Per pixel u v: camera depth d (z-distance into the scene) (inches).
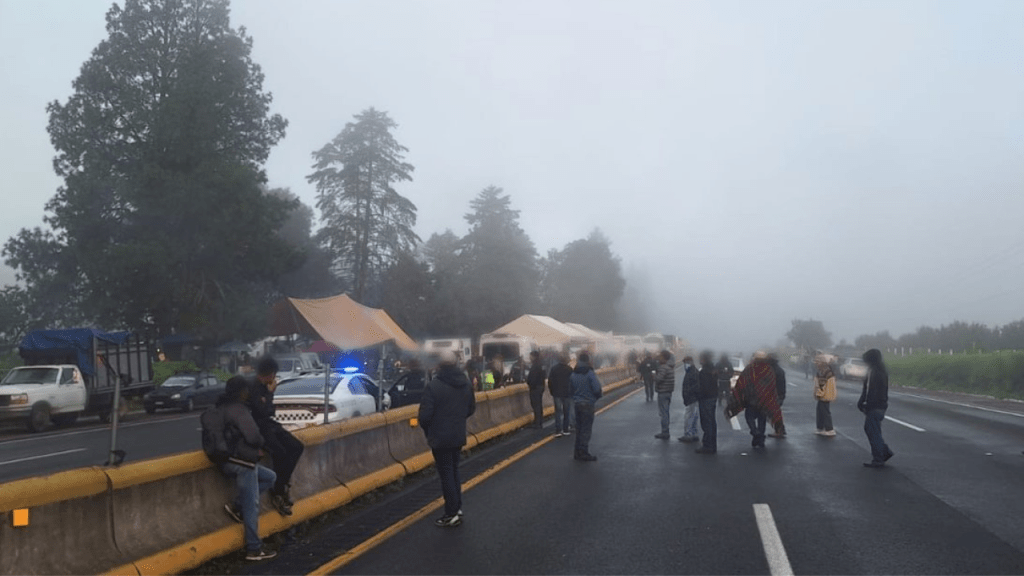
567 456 619.5
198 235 1886.1
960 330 2738.7
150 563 262.7
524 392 909.2
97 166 1878.7
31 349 1149.1
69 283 1982.0
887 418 910.4
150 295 1902.1
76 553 240.5
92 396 1154.7
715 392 627.2
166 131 1863.9
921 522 370.0
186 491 298.4
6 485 223.1
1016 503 415.2
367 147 2770.7
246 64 2078.0
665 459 593.6
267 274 2098.9
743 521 373.1
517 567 297.7
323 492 393.4
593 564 300.8
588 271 4052.7
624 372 1892.2
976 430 780.6
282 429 347.3
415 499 447.8
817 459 584.7
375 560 309.4
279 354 1891.0
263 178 2014.0
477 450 669.3
